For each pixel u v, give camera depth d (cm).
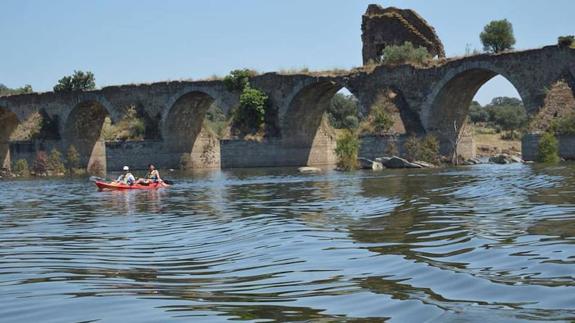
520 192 2892
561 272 1150
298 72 8144
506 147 10669
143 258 1589
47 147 9500
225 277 1310
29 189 5012
